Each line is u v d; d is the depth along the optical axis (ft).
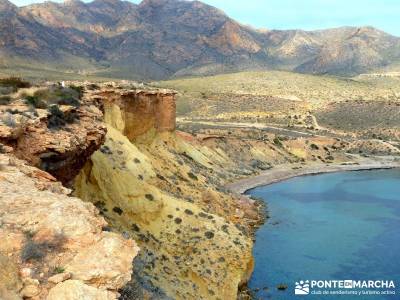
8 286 37.32
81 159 88.43
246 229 171.73
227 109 573.74
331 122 532.32
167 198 132.67
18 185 52.90
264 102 604.90
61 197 51.21
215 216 136.56
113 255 42.06
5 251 40.52
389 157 414.41
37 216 45.19
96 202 111.75
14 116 73.51
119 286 40.09
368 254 150.61
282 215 204.95
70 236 43.27
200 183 190.80
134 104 184.44
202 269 112.47
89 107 116.26
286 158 370.32
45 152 73.87
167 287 93.86
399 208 222.89
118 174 124.77
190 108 583.17
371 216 204.85
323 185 288.10
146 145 191.42
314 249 155.02
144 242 110.83
